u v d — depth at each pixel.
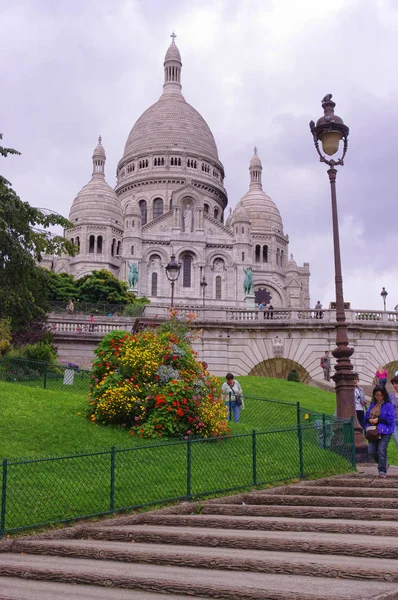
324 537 10.45
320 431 17.33
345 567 8.51
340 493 14.05
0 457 15.91
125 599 8.25
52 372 31.34
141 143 133.12
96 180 123.50
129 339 21.05
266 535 10.82
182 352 20.89
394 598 7.49
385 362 40.91
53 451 17.20
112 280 78.12
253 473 15.58
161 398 19.27
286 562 8.94
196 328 40.94
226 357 40.97
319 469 16.66
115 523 13.16
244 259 107.75
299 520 11.77
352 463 17.38
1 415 19.09
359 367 40.47
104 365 20.83
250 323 41.31
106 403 19.64
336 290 20.58
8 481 14.05
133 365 20.08
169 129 133.12
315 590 7.82
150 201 126.00
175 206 108.81
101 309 59.16
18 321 38.22
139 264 104.50
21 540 11.80
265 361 41.25
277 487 15.27
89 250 115.38
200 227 108.25
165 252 106.19
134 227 105.81
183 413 19.25
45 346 35.12
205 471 15.95
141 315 45.84
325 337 41.00
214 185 130.25
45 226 40.16
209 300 102.62
